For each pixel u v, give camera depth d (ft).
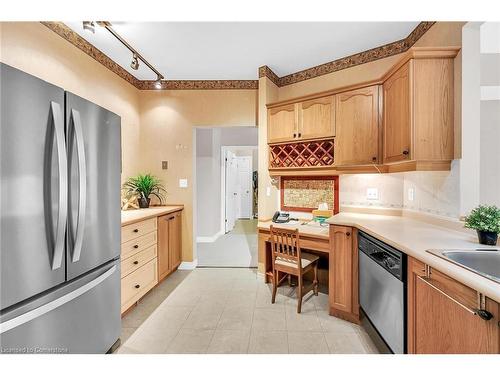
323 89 9.91
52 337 4.06
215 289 9.21
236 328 6.72
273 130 9.88
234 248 14.99
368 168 7.97
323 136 8.64
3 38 5.71
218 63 9.85
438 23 6.48
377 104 7.58
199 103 11.47
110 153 5.58
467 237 5.30
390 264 5.24
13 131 3.45
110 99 9.47
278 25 7.37
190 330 6.64
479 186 5.60
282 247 7.90
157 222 8.99
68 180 4.34
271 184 10.57
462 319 3.51
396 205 8.20
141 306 7.95
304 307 7.86
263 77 10.08
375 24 7.34
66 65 7.41
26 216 3.61
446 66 5.83
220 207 18.66
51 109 3.99
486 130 5.68
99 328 5.19
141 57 8.90
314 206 10.14
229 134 18.62
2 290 3.33
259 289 9.20
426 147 5.87
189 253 11.51
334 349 5.84
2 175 3.33
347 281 7.05
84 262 4.71
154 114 11.59
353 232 7.01
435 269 4.00
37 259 3.76
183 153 11.54
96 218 5.08
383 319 5.56
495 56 5.56
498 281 3.10
